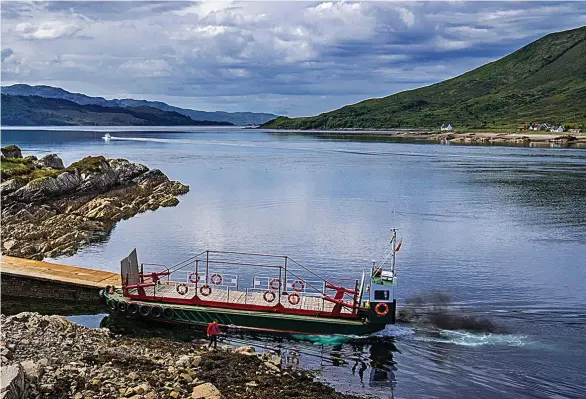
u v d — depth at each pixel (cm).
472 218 8519
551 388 3281
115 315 4291
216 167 16075
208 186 12094
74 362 2770
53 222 7531
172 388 2631
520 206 9562
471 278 5481
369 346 3841
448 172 14900
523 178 13425
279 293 4162
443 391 3216
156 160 18112
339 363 3569
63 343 3062
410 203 9944
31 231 6938
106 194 9675
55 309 4425
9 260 5194
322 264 5984
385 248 6662
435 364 3575
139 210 9006
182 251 6462
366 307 4131
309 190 11575
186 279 5359
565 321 4359
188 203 9856
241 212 9006
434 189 11712
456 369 3497
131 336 3847
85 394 2433
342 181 13062
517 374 3441
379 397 3108
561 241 7000
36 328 3228
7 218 7456
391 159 19100
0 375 2233
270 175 14225
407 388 3244
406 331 4119
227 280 5328
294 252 6462
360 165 16875
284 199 10369
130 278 4450
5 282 4666
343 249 6594
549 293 5034
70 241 6631
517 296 4947
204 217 8544
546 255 6356
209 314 4069
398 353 3738
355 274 5644
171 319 4122
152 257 6188
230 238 7119
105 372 2709
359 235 7331
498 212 9006
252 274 5556
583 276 5553
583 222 8162
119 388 2545
